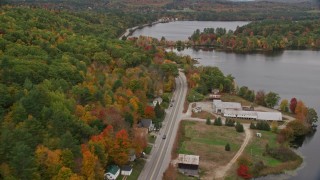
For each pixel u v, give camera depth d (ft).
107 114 565.12
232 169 543.80
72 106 550.77
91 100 611.88
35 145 433.89
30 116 458.91
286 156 583.58
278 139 637.71
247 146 616.80
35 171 397.60
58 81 614.34
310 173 547.90
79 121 511.40
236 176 526.57
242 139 643.04
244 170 526.98
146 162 547.08
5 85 551.18
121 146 510.99
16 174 385.50
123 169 504.84
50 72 650.84
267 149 596.29
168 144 609.83
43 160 418.31
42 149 422.41
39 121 472.03
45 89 557.33
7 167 390.21
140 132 588.91
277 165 560.61
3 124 452.35
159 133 651.25
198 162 533.14
